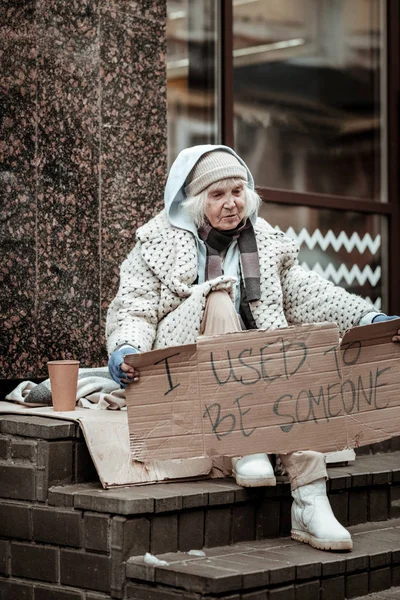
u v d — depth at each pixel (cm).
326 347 606
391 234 1180
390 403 620
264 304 673
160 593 545
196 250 674
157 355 577
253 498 616
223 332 625
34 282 795
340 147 1141
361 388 613
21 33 799
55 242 809
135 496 571
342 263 1136
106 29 850
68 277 815
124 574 561
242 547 605
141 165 872
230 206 667
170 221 680
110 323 670
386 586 617
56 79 816
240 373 591
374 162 1177
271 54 1080
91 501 577
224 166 669
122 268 686
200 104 1020
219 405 587
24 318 789
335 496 676
